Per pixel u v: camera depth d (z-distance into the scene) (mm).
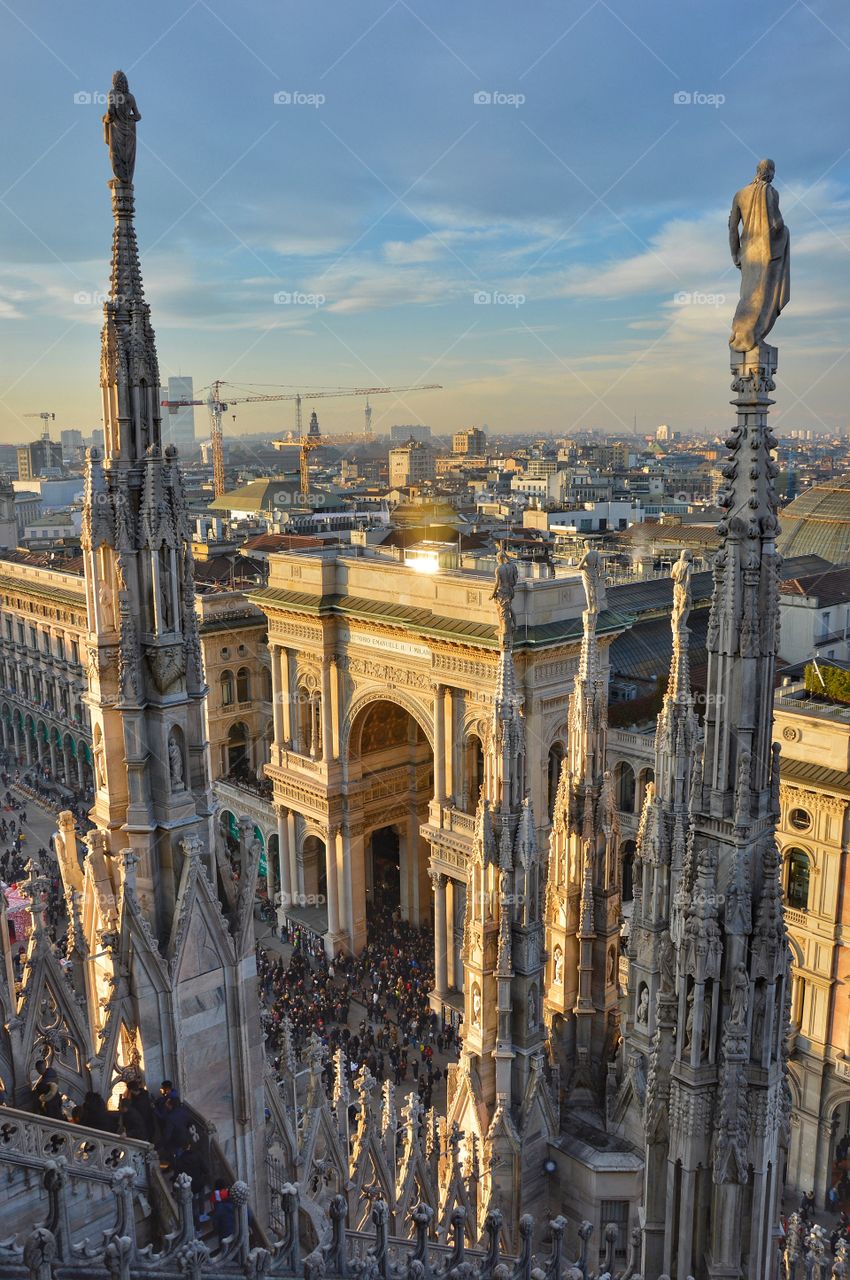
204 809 18422
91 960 18781
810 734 42312
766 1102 12578
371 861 76438
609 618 56250
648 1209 13578
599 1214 22859
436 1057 51406
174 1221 14445
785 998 12758
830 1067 41812
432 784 69250
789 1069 43094
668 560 90312
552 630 52625
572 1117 24828
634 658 68250
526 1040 23375
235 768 86188
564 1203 23547
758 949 12469
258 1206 18922
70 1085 16328
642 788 58688
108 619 18188
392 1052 49812
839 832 41062
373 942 67438
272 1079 20516
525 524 135750
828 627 70750
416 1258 13359
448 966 56781
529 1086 23422
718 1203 12781
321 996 56781
